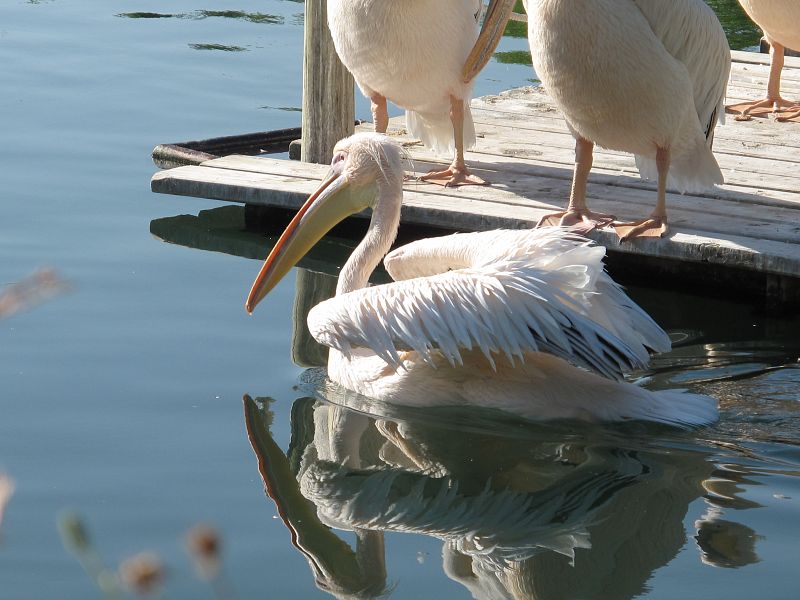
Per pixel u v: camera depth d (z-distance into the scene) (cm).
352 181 710
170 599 434
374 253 705
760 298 835
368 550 484
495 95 1234
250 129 1141
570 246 596
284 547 482
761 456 560
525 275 573
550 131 1120
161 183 962
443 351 570
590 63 758
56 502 508
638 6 761
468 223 888
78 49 1393
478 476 553
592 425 595
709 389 645
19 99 1196
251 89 1274
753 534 488
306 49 1005
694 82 811
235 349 699
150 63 1349
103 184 984
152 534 483
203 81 1292
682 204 915
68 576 449
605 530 498
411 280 600
